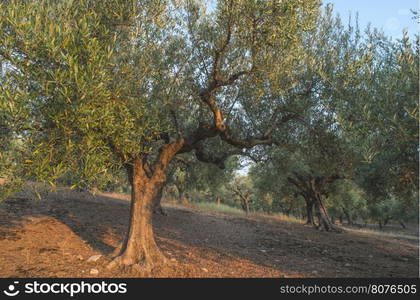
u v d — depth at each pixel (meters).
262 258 9.99
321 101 9.25
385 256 12.52
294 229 18.77
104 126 5.24
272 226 19.17
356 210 42.44
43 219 11.03
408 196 9.62
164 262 7.61
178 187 27.53
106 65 5.11
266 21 6.30
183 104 8.29
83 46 4.78
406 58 5.96
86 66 4.66
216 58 6.96
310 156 11.00
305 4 6.37
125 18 6.32
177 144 8.16
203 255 9.46
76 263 7.20
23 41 4.33
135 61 6.68
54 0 5.52
